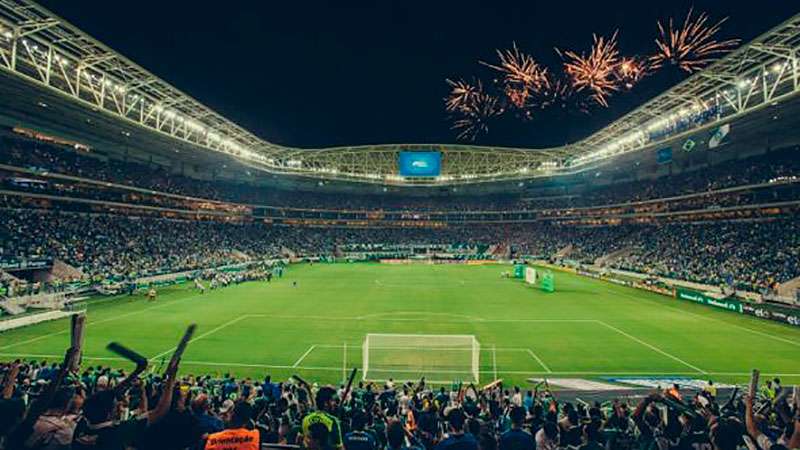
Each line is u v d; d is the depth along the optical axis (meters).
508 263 89.94
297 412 10.35
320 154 86.12
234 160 69.94
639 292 49.94
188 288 50.38
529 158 88.88
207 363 22.88
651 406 8.82
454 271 73.88
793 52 31.45
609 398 15.35
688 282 50.53
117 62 37.38
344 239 99.75
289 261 84.62
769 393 15.64
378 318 34.62
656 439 6.15
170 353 24.53
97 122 47.44
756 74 37.47
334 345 26.47
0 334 27.78
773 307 36.84
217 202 76.69
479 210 105.19
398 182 96.94
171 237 65.00
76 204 54.75
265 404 10.24
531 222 102.50
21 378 13.44
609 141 65.56
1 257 39.81
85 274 45.66
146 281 49.16
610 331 30.72
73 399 5.48
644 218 77.62
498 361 23.70
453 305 40.69
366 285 54.72
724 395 16.67
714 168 63.22
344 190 107.56
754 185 51.44
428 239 103.38
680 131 50.25
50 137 50.88
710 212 61.16
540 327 31.88
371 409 11.30
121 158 61.81
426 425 7.24
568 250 84.56
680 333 30.19
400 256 96.69
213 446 4.44
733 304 38.00
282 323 32.47
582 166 77.75
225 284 52.16
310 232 98.31
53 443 4.42
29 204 48.69
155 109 46.50
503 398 14.73
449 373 21.28
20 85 35.12
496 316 35.72
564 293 48.72
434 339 25.17
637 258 65.06
